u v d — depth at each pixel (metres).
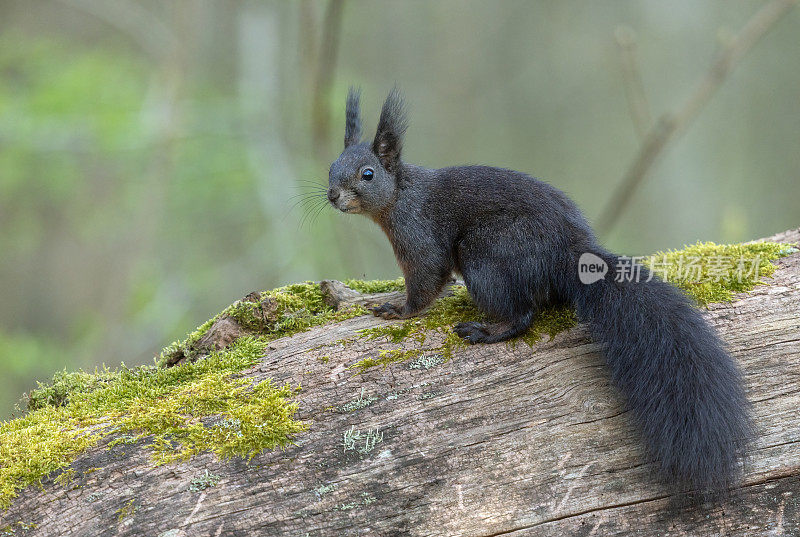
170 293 25.70
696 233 26.06
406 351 8.77
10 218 28.81
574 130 31.42
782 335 8.87
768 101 26.16
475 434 7.98
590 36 32.19
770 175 25.95
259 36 27.39
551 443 7.95
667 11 27.48
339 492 7.59
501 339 8.82
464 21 34.09
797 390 8.40
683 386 7.83
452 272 10.19
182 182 25.75
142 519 7.38
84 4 27.25
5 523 7.41
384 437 7.94
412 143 31.28
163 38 27.38
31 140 24.97
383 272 25.38
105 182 28.61
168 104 25.42
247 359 8.99
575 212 9.55
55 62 27.58
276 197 24.81
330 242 24.36
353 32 32.69
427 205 9.91
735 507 7.73
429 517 7.52
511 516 7.56
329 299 10.23
